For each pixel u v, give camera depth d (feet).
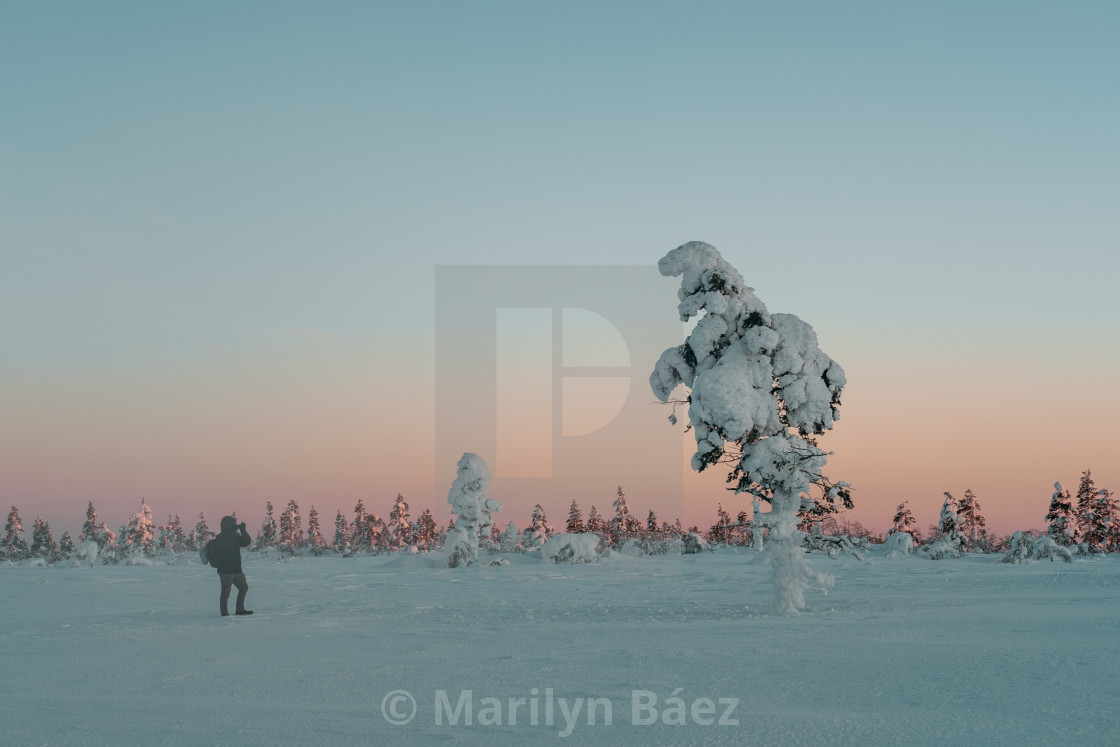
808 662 27.09
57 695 22.90
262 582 82.07
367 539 269.85
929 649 29.53
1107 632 33.65
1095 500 225.97
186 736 18.04
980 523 241.96
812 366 54.08
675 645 31.94
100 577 92.07
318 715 20.10
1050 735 16.99
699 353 53.83
